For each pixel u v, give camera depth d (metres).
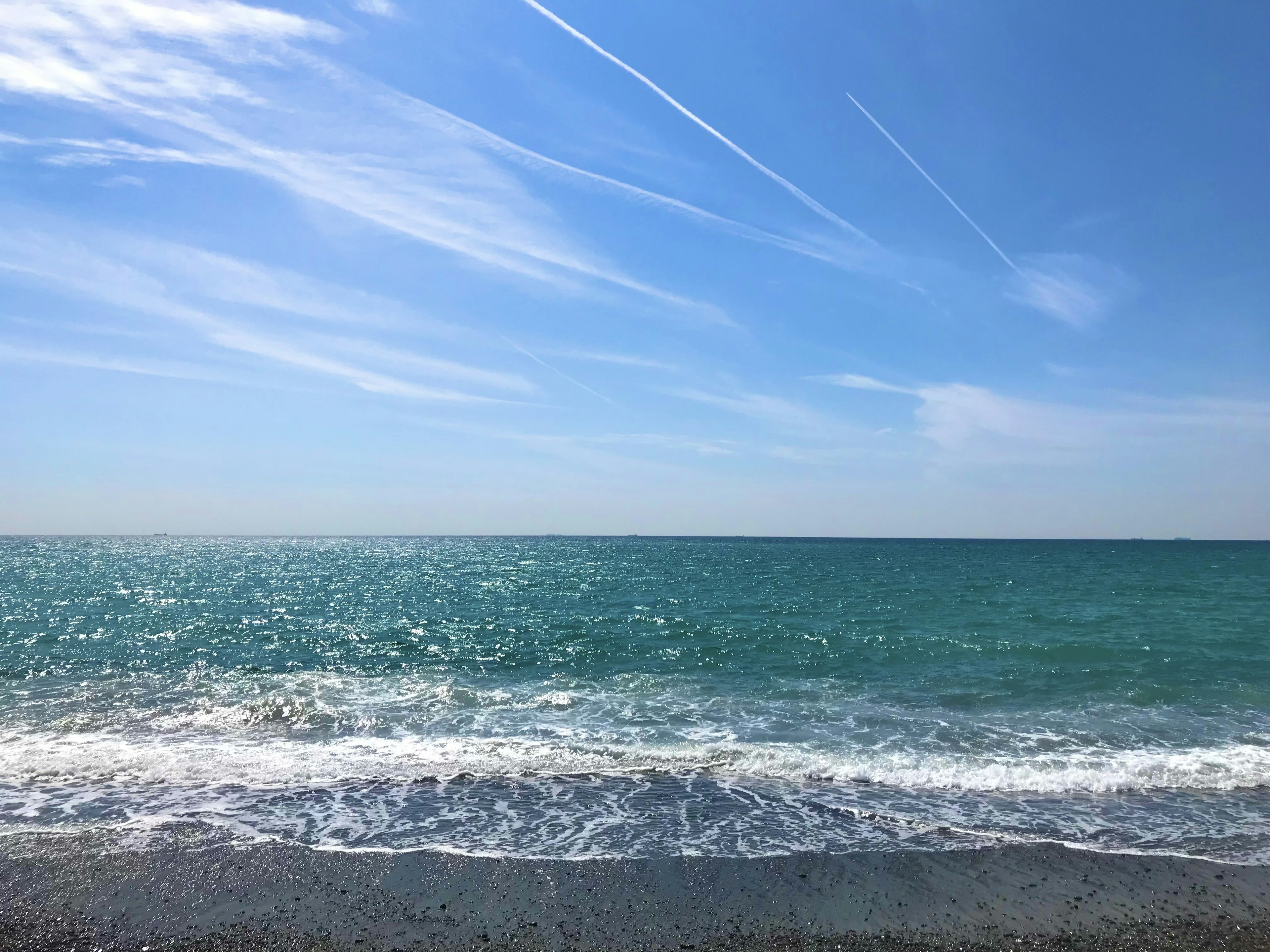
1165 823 10.18
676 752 13.13
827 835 9.70
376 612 36.53
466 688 18.47
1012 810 10.66
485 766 12.33
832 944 7.27
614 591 50.16
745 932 7.46
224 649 24.91
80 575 64.31
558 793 11.16
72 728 14.48
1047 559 110.38
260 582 57.56
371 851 9.09
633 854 9.09
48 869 8.53
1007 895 8.18
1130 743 13.88
